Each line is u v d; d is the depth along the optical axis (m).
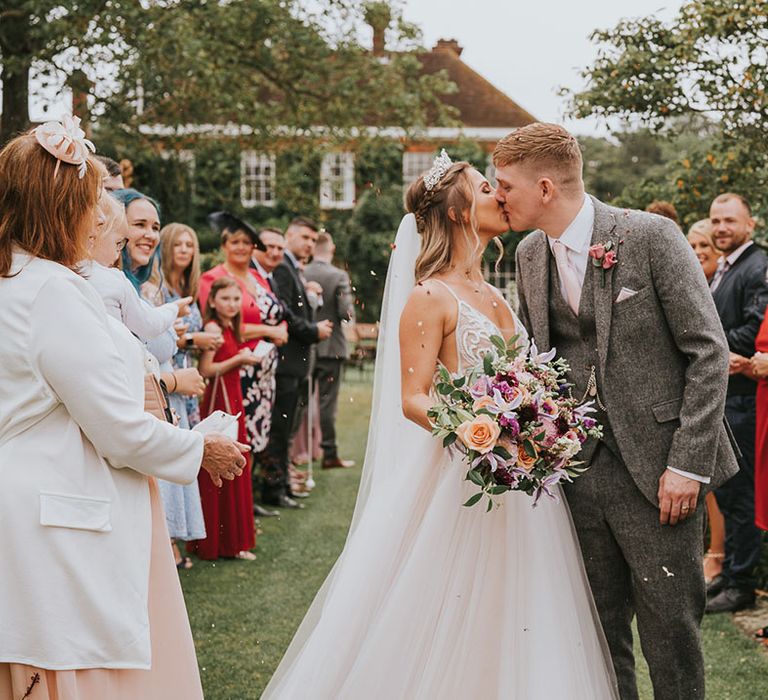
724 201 5.27
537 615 2.96
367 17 12.65
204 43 10.53
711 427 3.00
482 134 24.28
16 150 2.46
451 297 3.13
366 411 13.20
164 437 2.50
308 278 8.66
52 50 9.55
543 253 3.29
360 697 2.95
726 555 5.09
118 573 2.43
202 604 4.87
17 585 2.33
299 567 5.54
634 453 3.09
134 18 9.40
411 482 3.10
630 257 3.08
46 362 2.38
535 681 2.89
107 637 2.38
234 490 5.70
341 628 3.01
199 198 17.58
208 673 3.99
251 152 14.65
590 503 3.18
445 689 2.98
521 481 2.82
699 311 3.03
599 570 3.23
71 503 2.38
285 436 7.18
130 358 2.58
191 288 5.71
